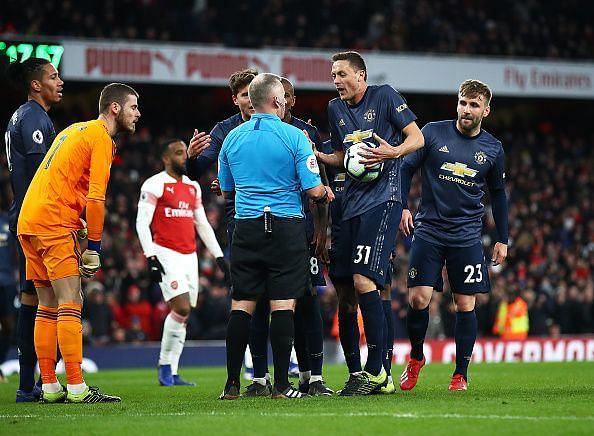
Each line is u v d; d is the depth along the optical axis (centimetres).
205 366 6022
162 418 2212
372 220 2695
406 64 10038
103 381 4272
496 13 11250
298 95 10950
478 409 2278
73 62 8788
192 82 9188
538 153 11019
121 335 6431
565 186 10412
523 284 7675
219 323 6775
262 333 2847
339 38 10344
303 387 2877
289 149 2605
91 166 2689
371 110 2770
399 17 10550
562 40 11069
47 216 2689
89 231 2681
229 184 2734
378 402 2472
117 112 2752
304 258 2625
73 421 2202
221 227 7988
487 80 10269
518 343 6184
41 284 2772
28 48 4281
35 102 2948
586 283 7906
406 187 3047
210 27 9781
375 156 2616
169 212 3778
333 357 6131
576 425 1986
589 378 3728
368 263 2686
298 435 1892
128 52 8975
